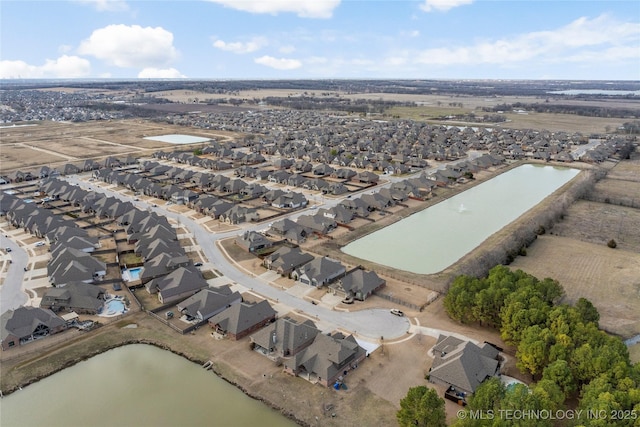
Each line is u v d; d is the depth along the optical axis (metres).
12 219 121.50
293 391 58.97
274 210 136.62
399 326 74.12
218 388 60.34
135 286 87.44
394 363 64.69
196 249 105.94
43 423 54.28
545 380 51.72
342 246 109.56
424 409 48.44
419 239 114.81
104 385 61.03
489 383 52.59
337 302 82.00
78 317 76.50
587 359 55.09
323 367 60.56
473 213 136.12
